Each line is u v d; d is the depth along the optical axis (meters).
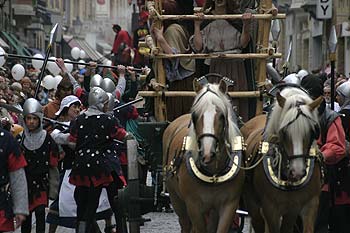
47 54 32.66
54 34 32.69
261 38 27.75
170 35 28.66
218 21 28.05
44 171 28.86
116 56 63.06
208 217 24.81
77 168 29.20
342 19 95.06
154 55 27.75
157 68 28.08
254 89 27.95
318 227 26.73
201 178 23.94
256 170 24.44
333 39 30.14
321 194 26.50
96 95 29.34
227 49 28.00
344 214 26.67
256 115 27.81
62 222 30.83
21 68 44.84
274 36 30.62
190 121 24.86
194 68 28.66
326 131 25.38
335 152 25.08
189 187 24.19
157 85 27.91
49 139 29.00
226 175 23.94
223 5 28.08
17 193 23.31
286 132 23.16
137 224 27.62
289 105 23.31
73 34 148.38
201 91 24.03
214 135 23.27
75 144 29.47
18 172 23.31
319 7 52.19
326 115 25.39
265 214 24.44
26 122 28.72
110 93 30.94
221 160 24.03
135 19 62.25
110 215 31.22
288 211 24.19
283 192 23.89
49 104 35.41
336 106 33.03
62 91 35.19
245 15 27.34
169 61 28.36
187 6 29.97
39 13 111.19
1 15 94.81
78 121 29.39
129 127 36.47
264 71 27.75
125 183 29.64
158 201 28.11
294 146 23.06
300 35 116.06
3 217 23.16
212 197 24.11
